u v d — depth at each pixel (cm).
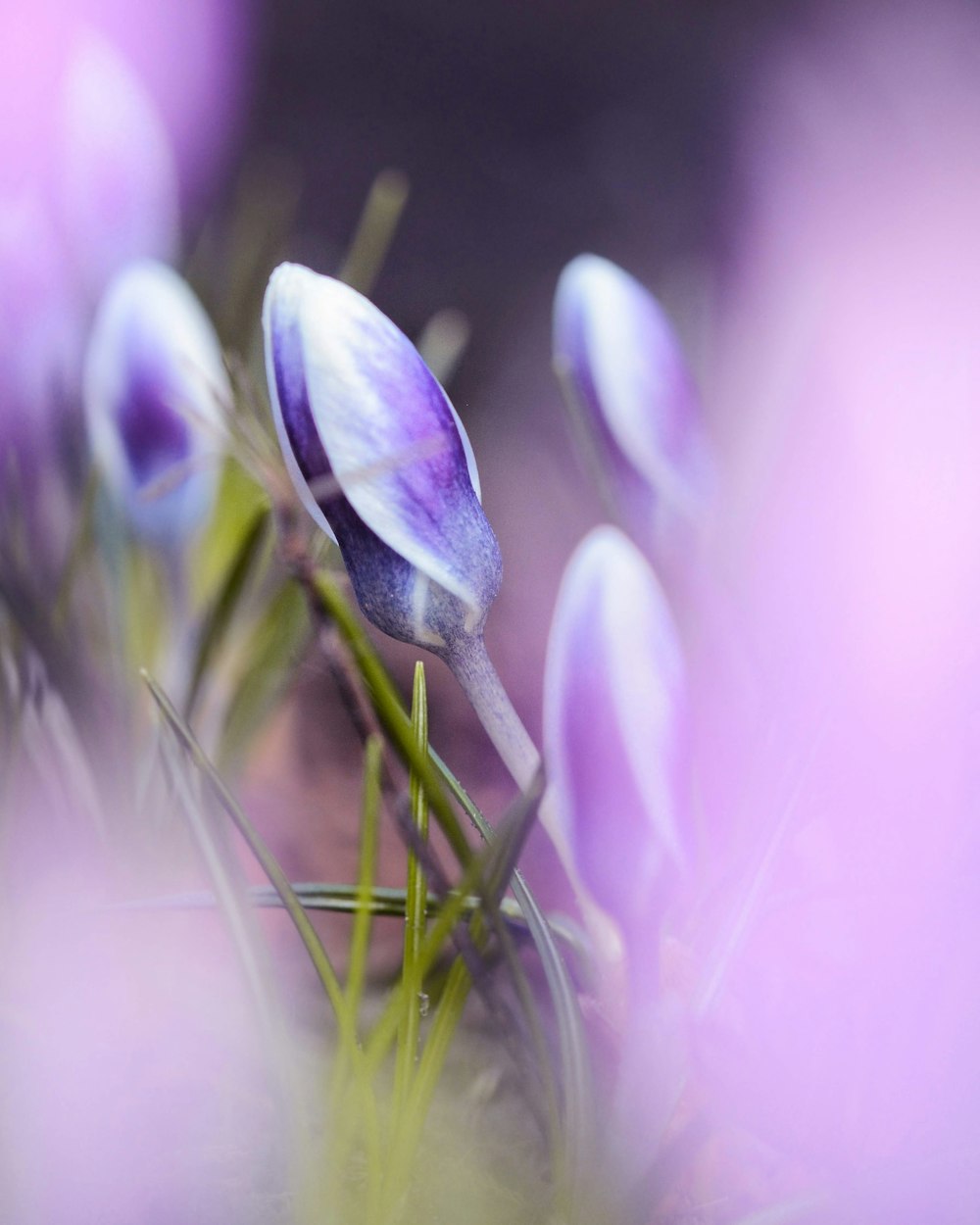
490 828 33
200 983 37
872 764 33
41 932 36
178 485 39
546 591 54
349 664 31
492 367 80
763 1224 32
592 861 31
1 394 41
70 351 42
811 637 33
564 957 35
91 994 36
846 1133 33
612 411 37
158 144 43
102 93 42
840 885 33
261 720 42
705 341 48
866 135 110
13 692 40
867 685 33
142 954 36
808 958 33
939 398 34
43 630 39
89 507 41
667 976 32
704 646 38
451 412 31
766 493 39
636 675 31
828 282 41
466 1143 34
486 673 32
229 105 138
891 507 34
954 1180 32
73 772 40
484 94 145
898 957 33
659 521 37
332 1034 37
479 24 159
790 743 33
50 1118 34
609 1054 33
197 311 39
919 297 48
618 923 32
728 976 32
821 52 135
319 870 42
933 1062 33
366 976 39
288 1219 33
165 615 42
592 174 123
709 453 37
